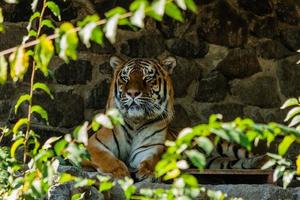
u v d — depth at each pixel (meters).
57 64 12.85
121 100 11.35
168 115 11.59
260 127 4.30
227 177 11.66
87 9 13.04
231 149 12.00
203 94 13.17
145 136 11.41
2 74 4.40
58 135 12.65
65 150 4.93
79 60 12.93
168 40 13.23
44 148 5.59
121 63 11.75
